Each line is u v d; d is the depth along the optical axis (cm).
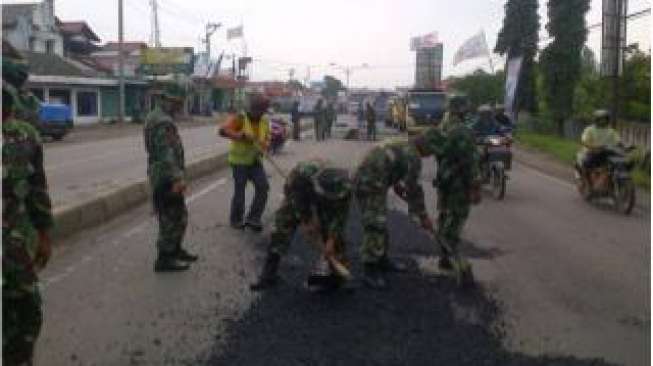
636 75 2689
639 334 629
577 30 3356
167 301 702
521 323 650
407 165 742
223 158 2095
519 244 1005
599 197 1415
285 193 729
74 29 6366
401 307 684
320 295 718
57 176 1859
